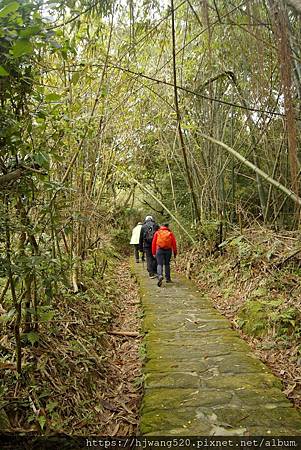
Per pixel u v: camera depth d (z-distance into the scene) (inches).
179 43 274.4
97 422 114.6
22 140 105.1
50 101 105.0
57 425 104.0
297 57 148.1
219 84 272.1
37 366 116.6
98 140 216.7
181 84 275.1
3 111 94.9
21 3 82.0
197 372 133.0
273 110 204.5
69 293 176.9
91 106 202.7
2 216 92.2
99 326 179.8
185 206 440.8
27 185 104.7
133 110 293.0
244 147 306.7
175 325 186.9
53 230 122.7
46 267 107.4
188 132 319.6
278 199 277.6
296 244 222.1
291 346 155.7
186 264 348.5
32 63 106.6
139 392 132.0
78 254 207.5
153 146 400.8
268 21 135.9
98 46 181.8
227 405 110.9
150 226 324.5
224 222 303.3
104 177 264.4
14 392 106.8
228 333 174.9
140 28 197.0
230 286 243.8
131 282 329.1
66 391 117.2
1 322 121.3
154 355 149.0
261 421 102.7
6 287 123.6
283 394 117.5
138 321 208.2
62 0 105.4
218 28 221.0
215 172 310.3
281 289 203.2
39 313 123.1
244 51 195.6
